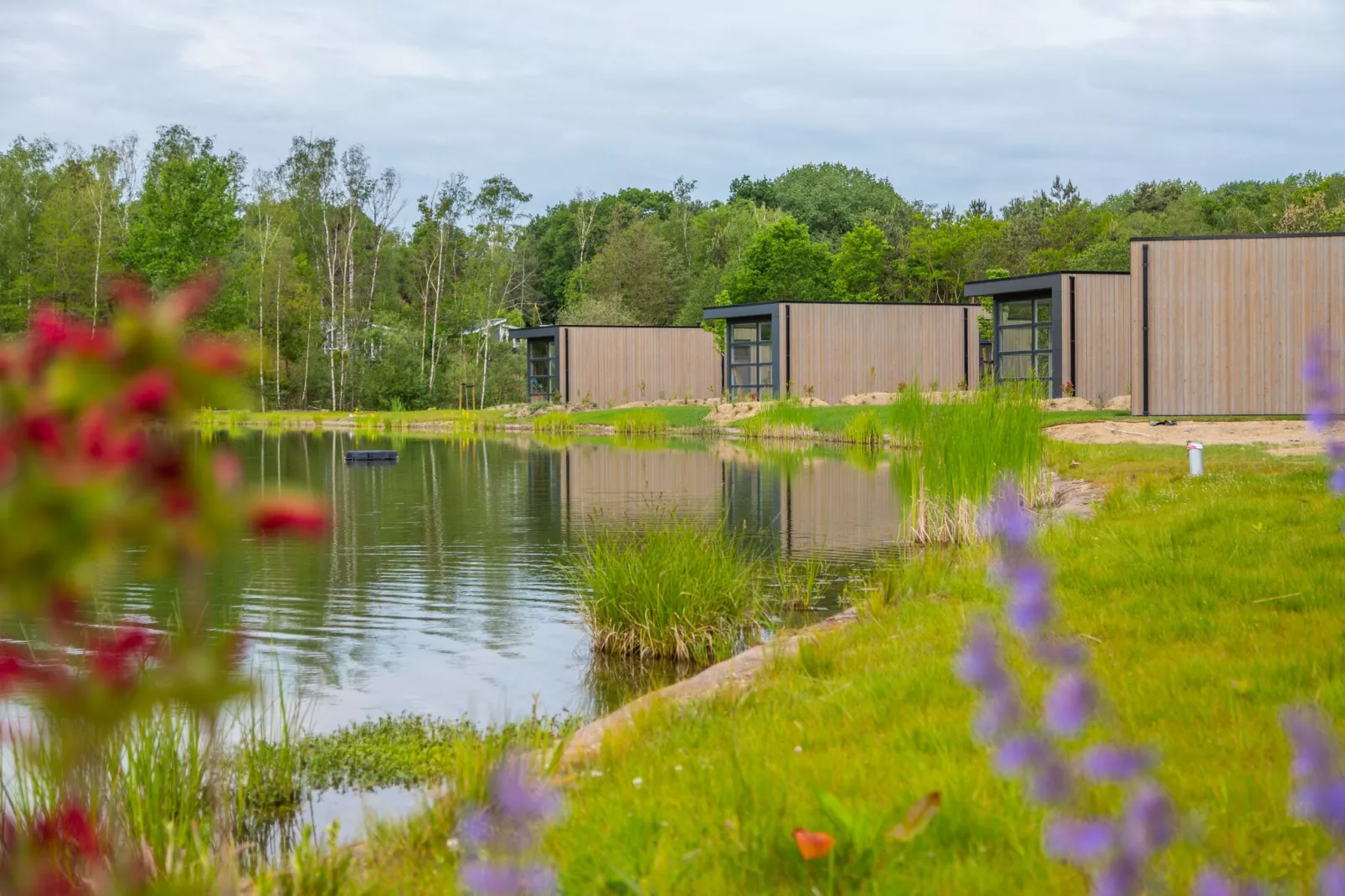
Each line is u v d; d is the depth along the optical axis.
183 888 2.25
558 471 22.44
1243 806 3.12
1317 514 8.15
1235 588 6.17
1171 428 21.70
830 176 92.38
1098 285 31.05
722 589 8.06
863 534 13.07
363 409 55.53
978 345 39.47
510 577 10.84
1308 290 24.02
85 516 1.20
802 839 2.70
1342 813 2.11
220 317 49.56
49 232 48.38
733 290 64.50
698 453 26.98
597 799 3.70
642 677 7.23
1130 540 8.09
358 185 60.94
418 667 7.45
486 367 56.62
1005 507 2.59
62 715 1.36
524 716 6.28
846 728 4.31
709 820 3.29
